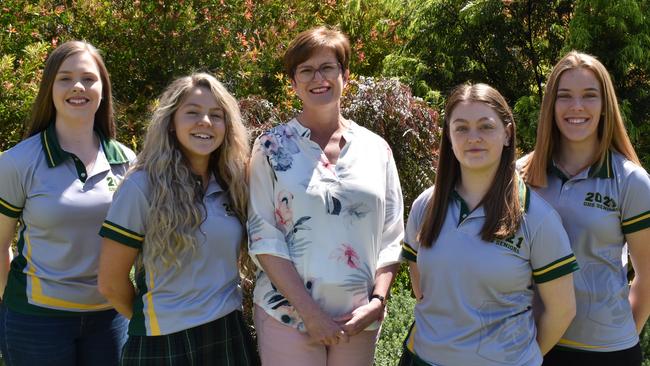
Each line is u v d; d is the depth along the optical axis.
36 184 2.73
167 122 2.63
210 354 2.57
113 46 6.02
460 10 6.20
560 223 2.39
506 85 6.40
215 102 2.67
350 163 2.75
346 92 4.39
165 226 2.49
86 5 5.94
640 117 5.68
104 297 2.83
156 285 2.55
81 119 2.85
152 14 5.99
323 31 2.82
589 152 2.67
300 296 2.60
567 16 6.05
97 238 2.79
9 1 5.76
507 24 6.23
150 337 2.54
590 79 2.60
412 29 6.69
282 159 2.72
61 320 2.77
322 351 2.73
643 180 2.54
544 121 2.70
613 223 2.55
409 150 4.30
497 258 2.33
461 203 2.45
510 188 2.39
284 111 4.54
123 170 2.98
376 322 2.77
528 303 2.41
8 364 2.85
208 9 6.07
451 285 2.39
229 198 2.74
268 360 2.73
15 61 5.50
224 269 2.64
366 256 2.74
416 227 2.67
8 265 2.88
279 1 6.45
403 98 4.25
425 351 2.45
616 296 2.56
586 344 2.57
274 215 2.73
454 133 2.43
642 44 5.53
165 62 6.02
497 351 2.33
